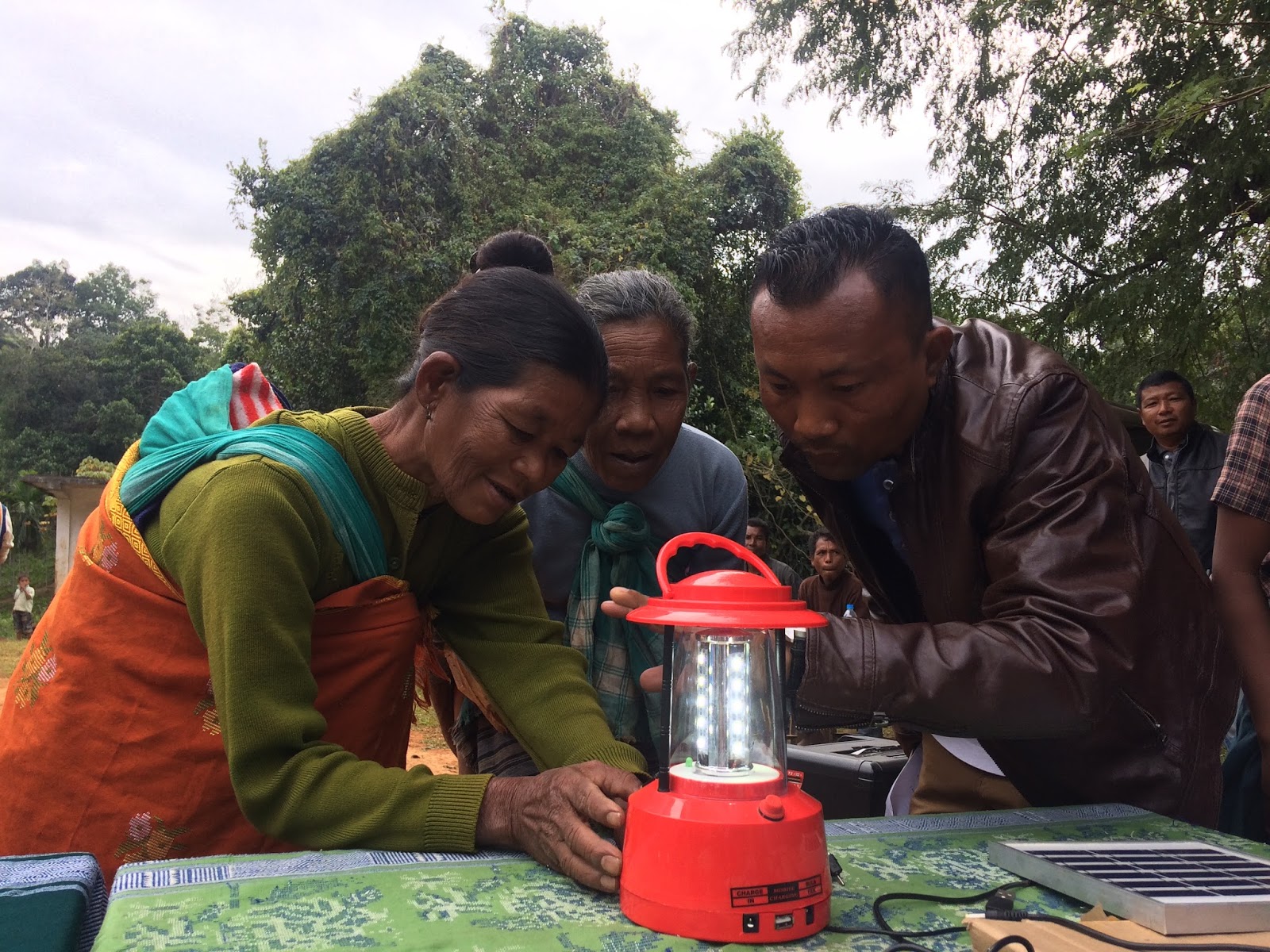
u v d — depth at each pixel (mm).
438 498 1486
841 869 1165
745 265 12445
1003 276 8172
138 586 1364
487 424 1285
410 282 11508
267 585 1213
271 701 1191
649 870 958
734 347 12289
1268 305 6367
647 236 11570
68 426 29562
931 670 1266
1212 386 7297
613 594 1183
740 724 1037
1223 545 1839
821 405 1442
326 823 1182
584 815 1101
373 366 11594
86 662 1365
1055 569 1362
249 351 14922
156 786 1361
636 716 1931
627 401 1796
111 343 32906
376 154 11508
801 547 9695
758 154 12258
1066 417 1492
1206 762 1575
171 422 1525
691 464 2043
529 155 12719
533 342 1270
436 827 1171
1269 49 6449
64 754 1357
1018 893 1095
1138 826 1401
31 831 1353
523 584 1652
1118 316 7277
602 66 13266
